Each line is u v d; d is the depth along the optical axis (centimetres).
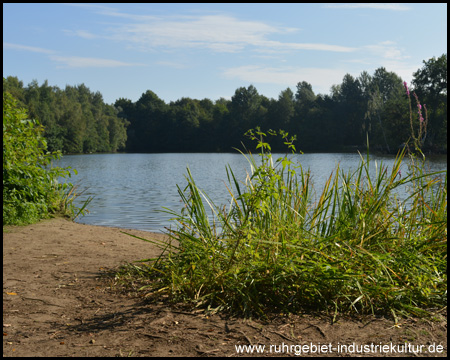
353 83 10100
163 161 6081
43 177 983
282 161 480
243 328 362
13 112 923
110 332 355
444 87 5362
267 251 454
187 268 468
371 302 398
